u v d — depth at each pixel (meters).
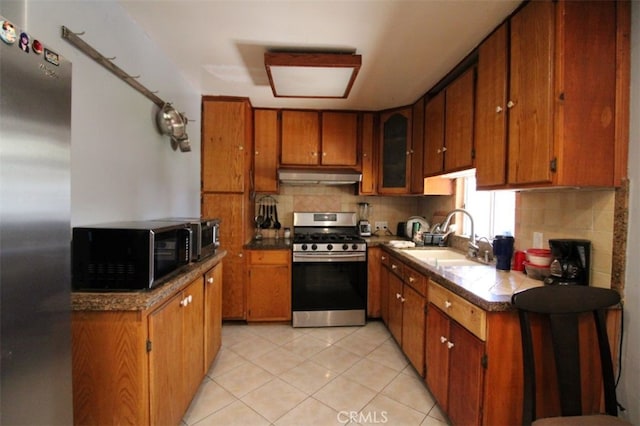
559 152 1.24
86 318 1.15
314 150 3.25
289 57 1.94
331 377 2.09
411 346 2.15
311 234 3.45
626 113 1.27
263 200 3.50
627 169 1.27
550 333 1.28
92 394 1.14
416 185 2.94
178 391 1.48
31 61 0.77
